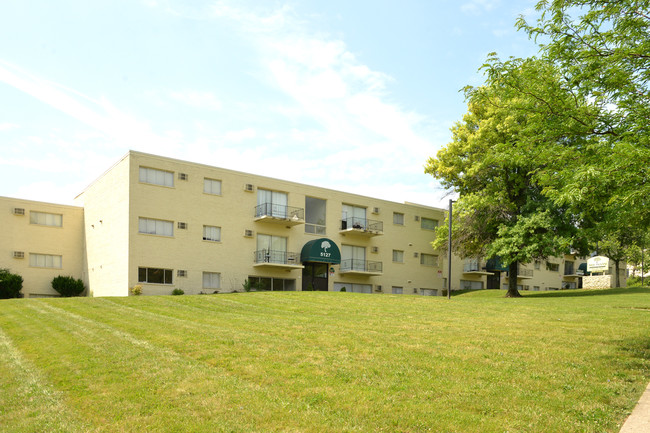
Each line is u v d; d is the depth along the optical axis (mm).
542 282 56219
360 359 9961
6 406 7676
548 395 7535
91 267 32719
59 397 7996
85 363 10125
